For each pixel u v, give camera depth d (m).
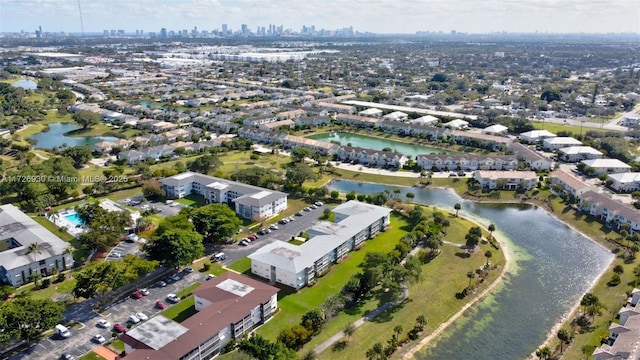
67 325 110.81
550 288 130.88
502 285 132.00
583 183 196.38
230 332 104.75
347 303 119.62
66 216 172.88
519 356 104.00
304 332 103.38
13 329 100.56
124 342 96.69
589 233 165.38
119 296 122.88
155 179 199.50
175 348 93.69
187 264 136.62
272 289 115.88
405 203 187.62
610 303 120.81
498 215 183.50
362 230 152.62
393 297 121.69
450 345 106.88
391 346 104.00
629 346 95.06
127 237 156.25
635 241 150.12
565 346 105.44
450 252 148.00
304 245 137.50
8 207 168.38
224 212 156.00
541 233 167.25
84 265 140.38
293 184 199.88
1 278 131.25
